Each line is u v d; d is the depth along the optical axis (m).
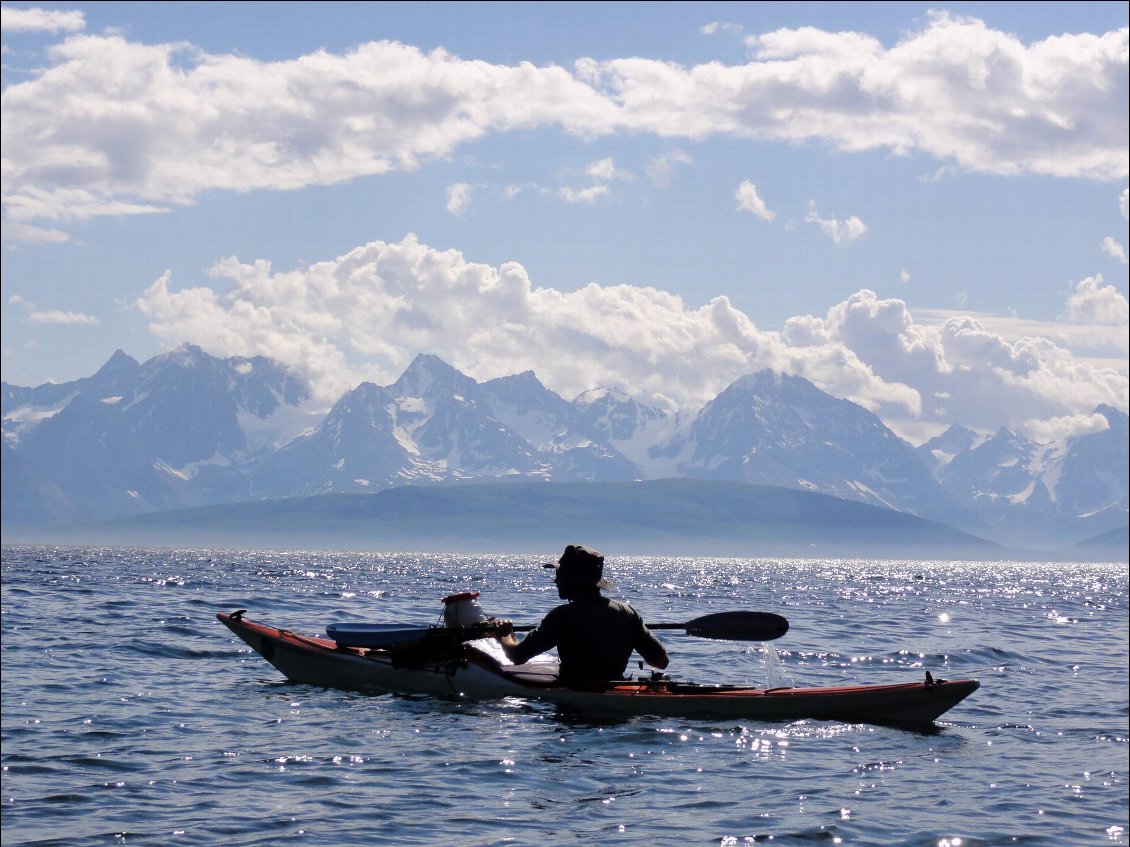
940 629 37.44
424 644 16.16
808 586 104.69
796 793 10.72
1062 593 102.12
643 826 9.40
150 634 26.83
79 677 18.59
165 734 13.37
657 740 13.05
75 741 12.96
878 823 9.68
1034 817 10.02
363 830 9.19
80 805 9.99
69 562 133.75
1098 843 9.22
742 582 118.19
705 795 10.55
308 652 17.38
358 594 59.50
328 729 13.62
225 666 20.34
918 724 14.63
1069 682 21.22
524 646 14.80
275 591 59.59
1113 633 37.88
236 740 12.95
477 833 9.12
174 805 10.00
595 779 11.10
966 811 10.20
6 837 8.98
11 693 16.72
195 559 180.75
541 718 14.34
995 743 13.66
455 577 105.31
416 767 11.52
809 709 14.66
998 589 112.50
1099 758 12.84
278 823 9.40
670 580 120.62
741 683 19.84
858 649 27.19
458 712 14.73
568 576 14.89
